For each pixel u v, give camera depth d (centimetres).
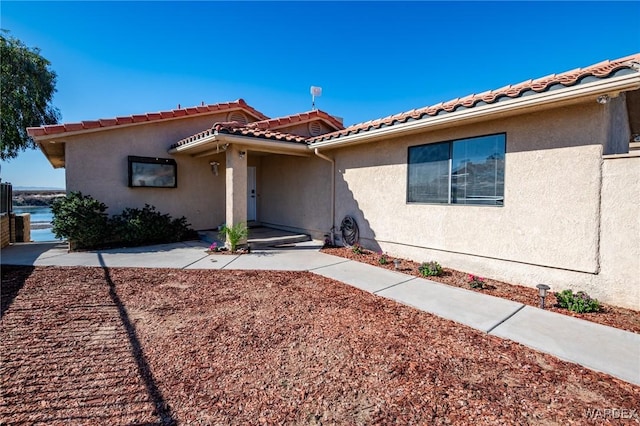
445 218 758
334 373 338
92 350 382
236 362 358
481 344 402
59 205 985
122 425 260
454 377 330
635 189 486
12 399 290
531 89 516
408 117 728
